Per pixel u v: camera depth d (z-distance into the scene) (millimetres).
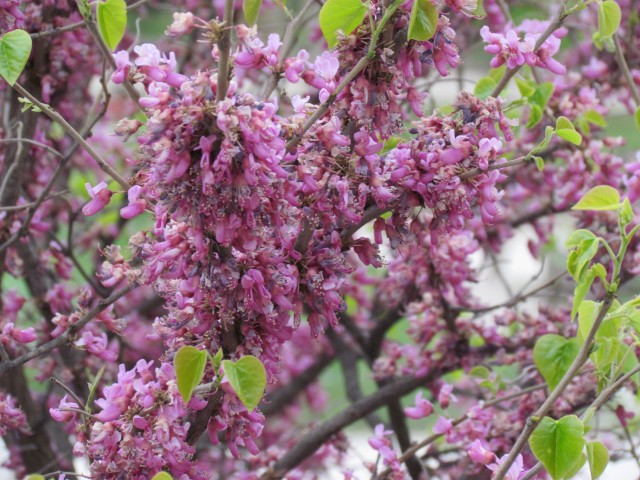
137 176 987
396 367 1355
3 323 1212
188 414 985
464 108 986
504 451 1223
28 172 1338
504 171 1350
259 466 1327
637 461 1219
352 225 988
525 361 1272
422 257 1251
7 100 1292
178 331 983
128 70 925
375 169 964
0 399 1143
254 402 917
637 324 999
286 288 951
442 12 990
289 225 946
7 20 1079
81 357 1279
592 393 1208
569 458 955
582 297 961
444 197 971
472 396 1472
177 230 944
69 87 1385
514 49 1021
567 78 1390
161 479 912
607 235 1221
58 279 1394
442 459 1368
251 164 896
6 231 1239
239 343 973
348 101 965
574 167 1279
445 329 1282
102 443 954
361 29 962
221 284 938
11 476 1338
